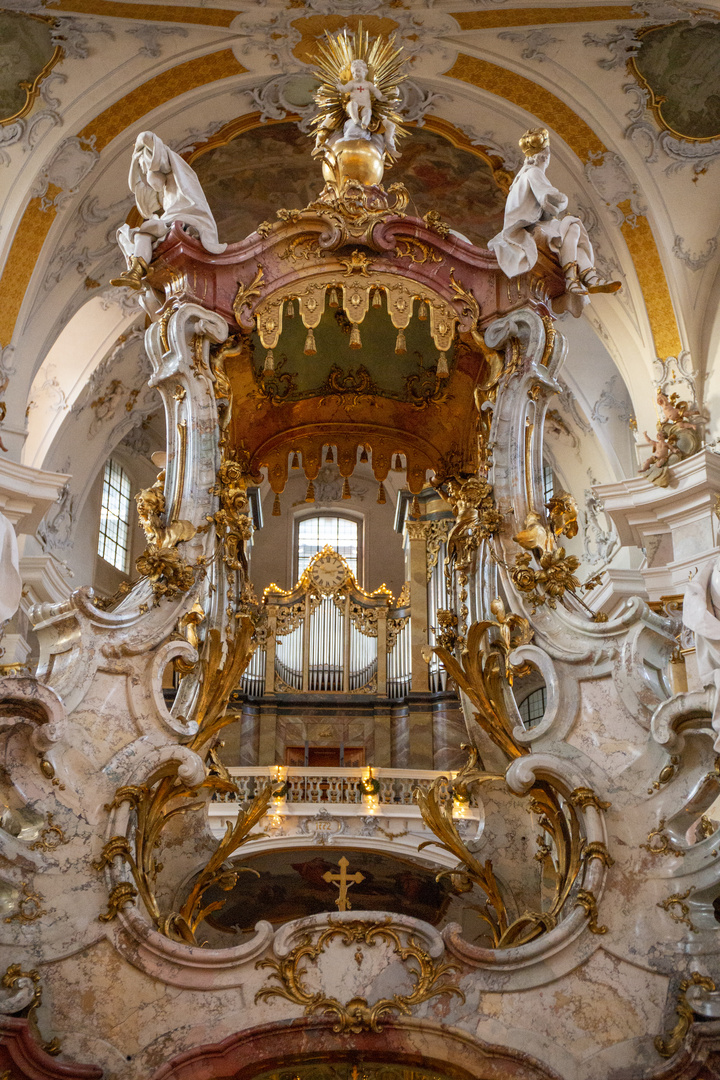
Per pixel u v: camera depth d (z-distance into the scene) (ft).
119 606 26.55
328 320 32.55
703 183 46.70
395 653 79.15
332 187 31.09
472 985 23.30
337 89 32.86
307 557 88.28
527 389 28.99
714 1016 21.89
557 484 61.36
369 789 58.95
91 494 66.23
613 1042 22.56
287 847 55.57
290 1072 24.75
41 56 42.60
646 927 23.53
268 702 77.15
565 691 26.13
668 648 26.86
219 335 28.32
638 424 49.47
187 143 47.80
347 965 23.48
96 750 24.38
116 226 48.01
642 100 45.16
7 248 44.55
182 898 27.96
